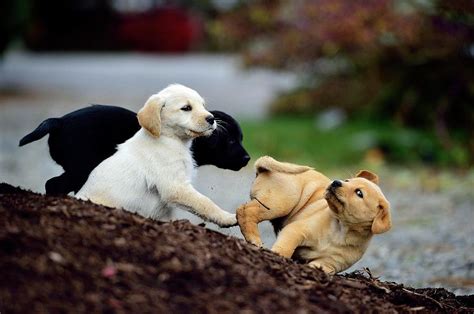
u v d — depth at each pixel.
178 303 5.37
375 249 10.90
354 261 7.36
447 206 13.65
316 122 20.92
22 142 7.58
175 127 7.19
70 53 46.62
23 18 27.78
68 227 5.88
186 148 7.33
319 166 16.78
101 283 5.39
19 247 5.56
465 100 17.52
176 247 5.94
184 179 7.18
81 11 45.97
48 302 5.14
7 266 5.37
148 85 30.59
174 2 45.56
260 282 5.84
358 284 6.61
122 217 6.19
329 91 21.62
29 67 38.62
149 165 7.12
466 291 8.80
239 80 32.69
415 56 17.39
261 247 6.71
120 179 7.09
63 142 7.80
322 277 6.40
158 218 7.27
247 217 7.25
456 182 15.56
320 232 7.25
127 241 5.86
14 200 6.26
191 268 5.73
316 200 7.47
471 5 15.16
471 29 16.06
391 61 18.38
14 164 16.44
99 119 7.91
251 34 22.09
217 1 28.33
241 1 22.58
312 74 22.05
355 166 16.88
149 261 5.70
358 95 20.80
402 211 13.34
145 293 5.39
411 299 6.81
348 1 18.38
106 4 45.84
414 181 15.68
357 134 18.80
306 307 5.72
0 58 28.94
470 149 16.86
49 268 5.42
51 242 5.66
